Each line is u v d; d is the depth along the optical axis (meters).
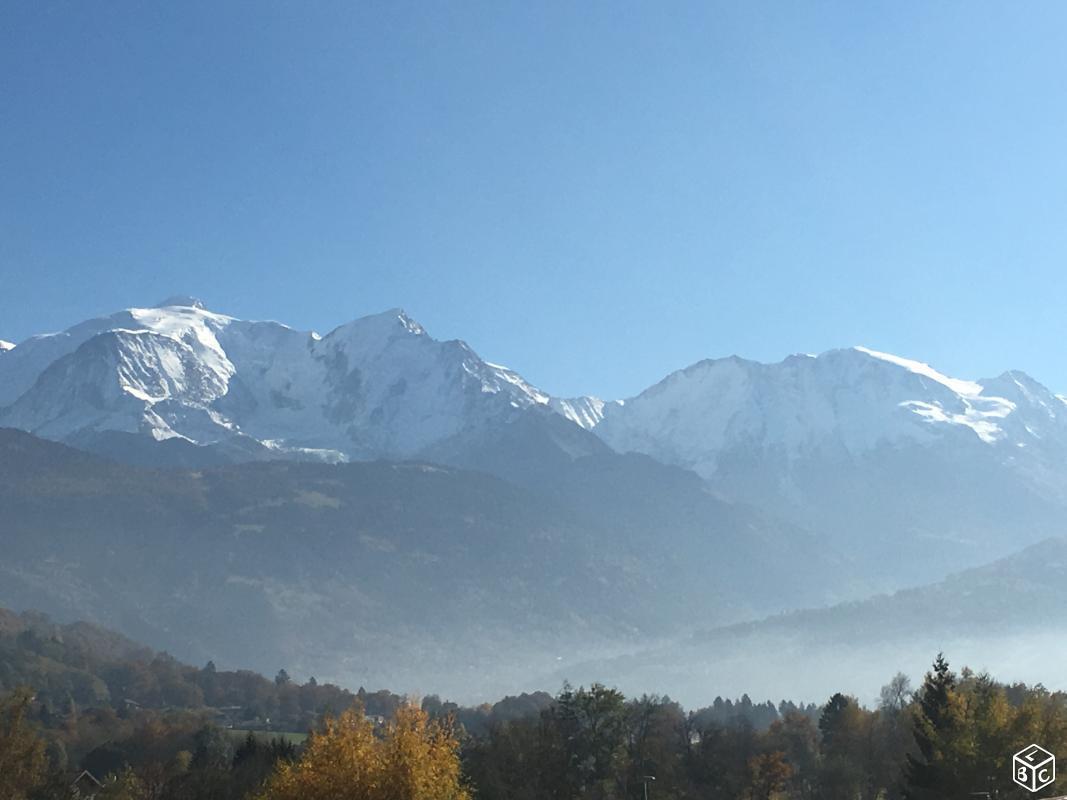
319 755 54.91
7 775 74.06
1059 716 90.06
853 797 130.25
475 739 128.88
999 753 84.81
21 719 75.62
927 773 90.38
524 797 115.31
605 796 131.38
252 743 130.00
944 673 110.50
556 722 140.88
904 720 127.62
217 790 107.69
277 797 55.06
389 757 55.00
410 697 58.59
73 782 114.00
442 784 55.50
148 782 112.56
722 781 136.62
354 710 57.38
